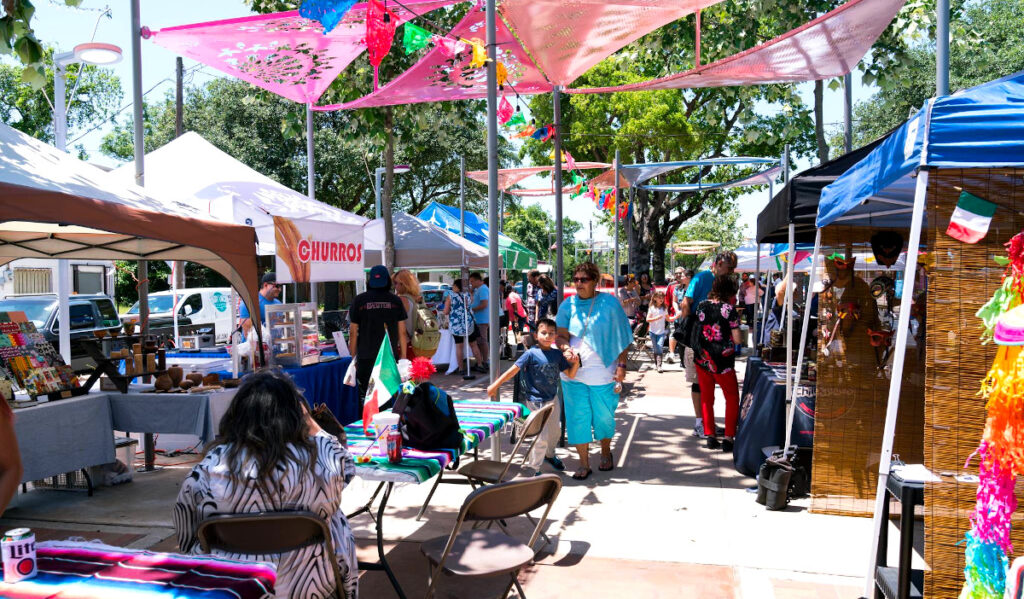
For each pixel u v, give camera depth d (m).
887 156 3.61
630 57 12.91
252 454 2.75
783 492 5.45
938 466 3.22
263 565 2.20
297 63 7.66
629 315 15.56
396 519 5.31
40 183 4.61
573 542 4.85
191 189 7.83
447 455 3.99
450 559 3.33
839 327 5.46
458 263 14.28
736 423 7.35
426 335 10.85
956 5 10.59
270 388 2.86
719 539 4.89
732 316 7.27
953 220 3.13
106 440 5.94
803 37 6.14
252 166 25.80
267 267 15.73
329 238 8.52
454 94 8.87
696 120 23.42
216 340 10.57
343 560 3.03
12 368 5.54
